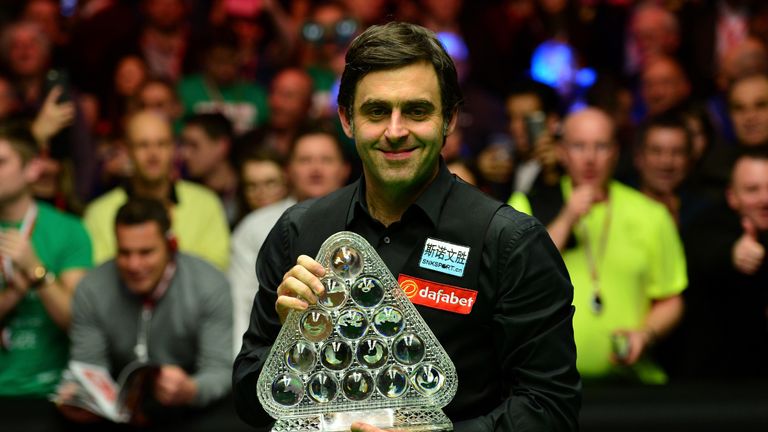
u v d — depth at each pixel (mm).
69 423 5188
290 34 9453
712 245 5699
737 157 6832
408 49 2830
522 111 7336
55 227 6004
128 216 5418
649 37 9391
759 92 6730
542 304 2914
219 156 7555
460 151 7910
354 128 2912
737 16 9516
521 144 7332
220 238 6625
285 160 7004
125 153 7723
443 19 9883
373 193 3041
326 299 2875
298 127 7656
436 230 2982
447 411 2992
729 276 5668
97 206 6625
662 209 5801
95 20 9219
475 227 2959
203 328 5543
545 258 2932
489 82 9734
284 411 2861
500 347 2947
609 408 5199
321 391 2871
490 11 10023
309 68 9109
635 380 5582
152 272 5453
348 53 2930
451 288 2949
